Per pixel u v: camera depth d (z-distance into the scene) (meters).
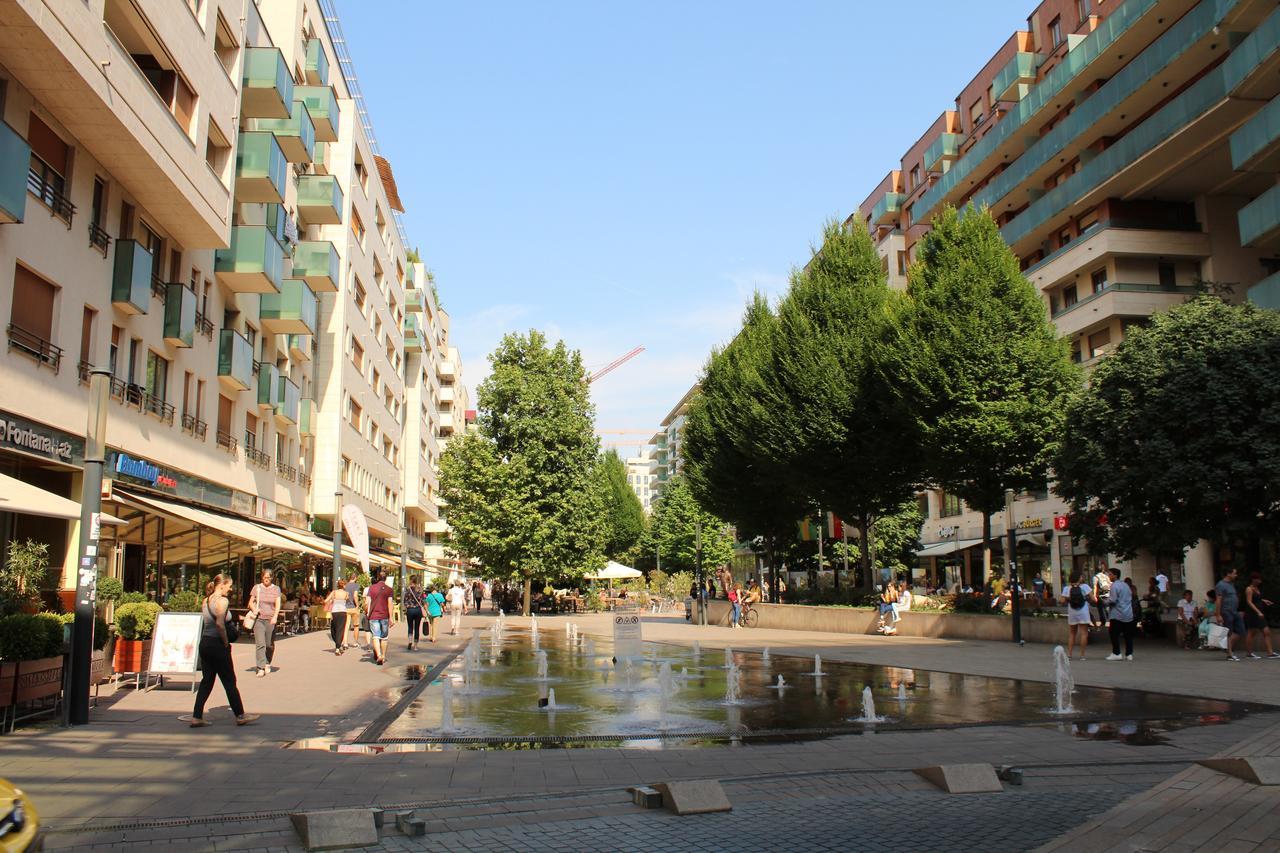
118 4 17.44
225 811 6.65
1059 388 26.80
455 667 18.58
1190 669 16.69
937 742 9.62
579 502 47.66
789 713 11.85
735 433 35.62
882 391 30.22
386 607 19.33
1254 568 22.19
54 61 15.16
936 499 55.19
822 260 33.62
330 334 39.72
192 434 24.50
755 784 7.61
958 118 52.88
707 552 85.19
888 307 31.48
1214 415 21.02
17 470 17.36
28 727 10.40
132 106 17.69
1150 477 21.95
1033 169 41.62
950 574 53.88
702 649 23.61
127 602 15.49
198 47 21.20
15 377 15.88
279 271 28.08
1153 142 33.44
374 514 49.16
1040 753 8.95
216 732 10.27
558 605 52.62
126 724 10.75
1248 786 7.35
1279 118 26.14
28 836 4.52
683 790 6.82
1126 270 37.53
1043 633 23.94
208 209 22.03
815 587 38.12
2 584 11.61
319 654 21.64
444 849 5.78
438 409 89.62
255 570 32.19
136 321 20.86
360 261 44.31
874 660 19.61
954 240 28.81
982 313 27.00
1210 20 30.77
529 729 10.62
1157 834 5.99
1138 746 9.29
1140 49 36.22
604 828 6.28
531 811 6.71
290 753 8.96
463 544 46.97
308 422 36.94
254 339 30.53
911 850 5.73
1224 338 21.64
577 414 48.69
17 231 15.95
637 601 66.06
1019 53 44.00
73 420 17.88
